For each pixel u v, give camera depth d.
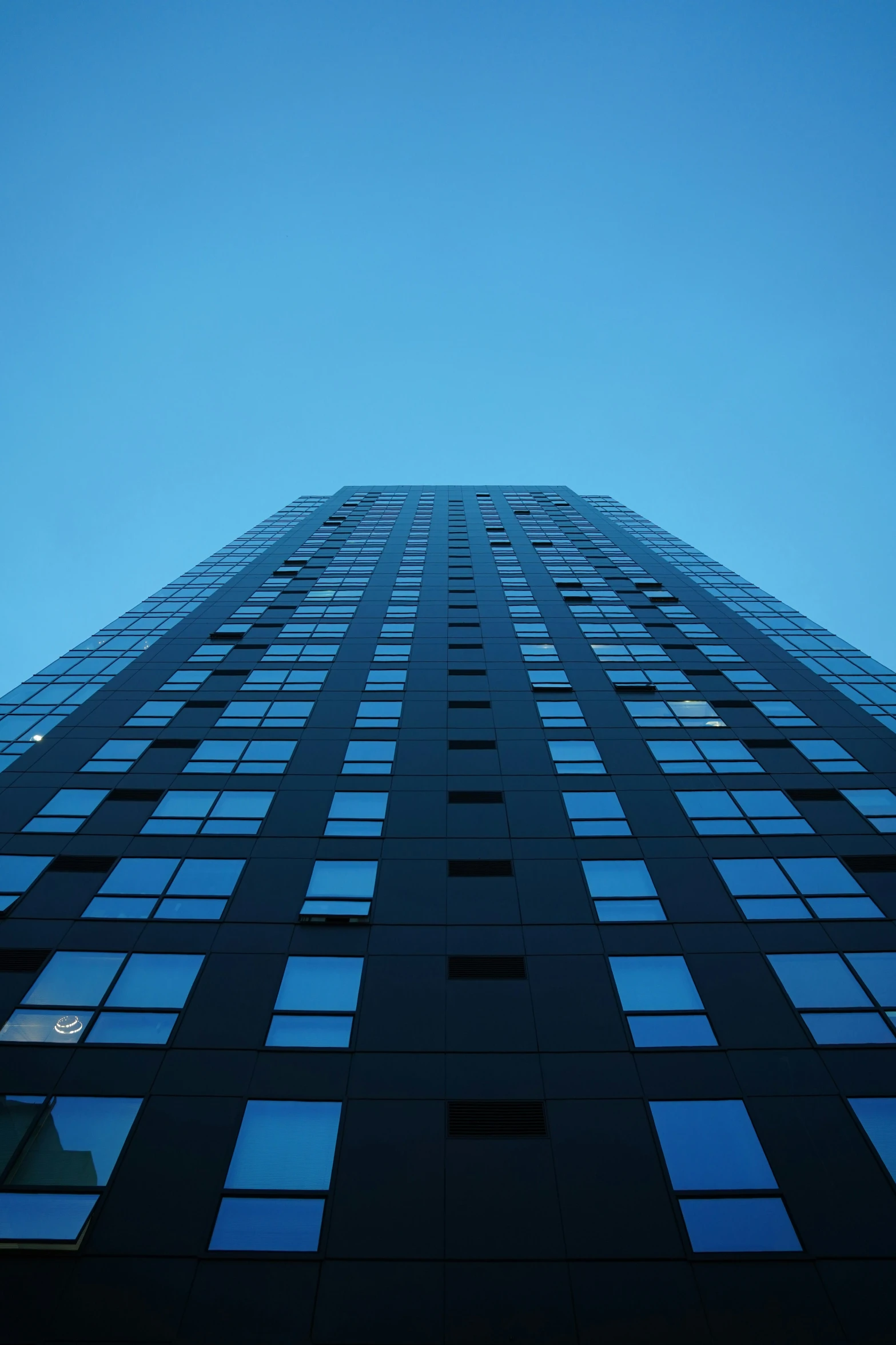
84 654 30.44
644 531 53.25
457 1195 10.87
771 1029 13.62
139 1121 11.80
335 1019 13.79
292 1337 9.24
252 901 16.66
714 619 34.72
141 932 15.72
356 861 17.95
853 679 28.42
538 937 15.71
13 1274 9.84
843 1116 12.04
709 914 16.34
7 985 14.34
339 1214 10.62
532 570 42.50
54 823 19.28
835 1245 10.27
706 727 24.52
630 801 20.33
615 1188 10.98
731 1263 10.09
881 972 14.84
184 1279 9.84
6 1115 11.84
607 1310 9.57
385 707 25.80
